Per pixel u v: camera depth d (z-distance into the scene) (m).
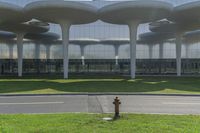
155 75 47.66
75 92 19.66
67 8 29.61
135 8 29.72
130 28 34.84
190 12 31.30
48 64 54.81
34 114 10.38
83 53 54.38
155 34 47.91
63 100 15.70
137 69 54.56
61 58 54.91
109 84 26.03
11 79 34.34
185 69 53.88
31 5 29.78
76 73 53.16
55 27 54.12
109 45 54.34
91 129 7.70
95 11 32.22
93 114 10.25
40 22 39.69
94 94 18.98
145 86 24.17
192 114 10.69
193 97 17.56
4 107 12.98
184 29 42.53
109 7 30.83
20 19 34.91
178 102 14.89
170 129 7.65
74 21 35.25
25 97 17.36
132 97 17.38
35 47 54.84
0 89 21.66
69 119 9.20
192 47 53.81
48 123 8.54
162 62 54.44
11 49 54.41
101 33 54.75
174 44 54.22
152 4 28.92
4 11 30.56
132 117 9.60
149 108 12.67
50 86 24.09
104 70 54.25
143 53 54.75
